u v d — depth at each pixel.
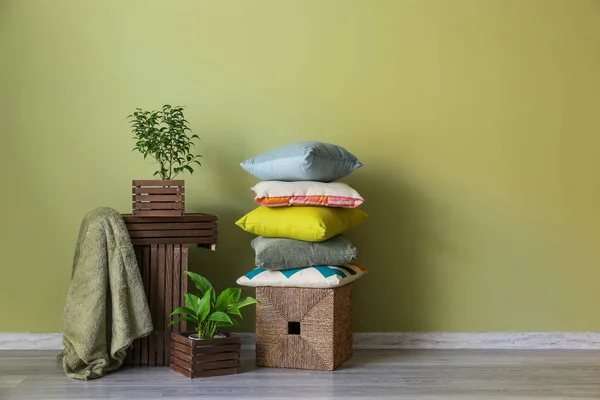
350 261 3.51
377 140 4.05
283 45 4.02
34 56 3.90
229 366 3.39
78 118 3.93
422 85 4.06
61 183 3.92
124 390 3.09
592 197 4.08
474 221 4.08
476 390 3.15
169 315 3.55
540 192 4.08
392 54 4.05
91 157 3.94
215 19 3.99
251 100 4.01
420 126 4.06
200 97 3.99
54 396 2.99
